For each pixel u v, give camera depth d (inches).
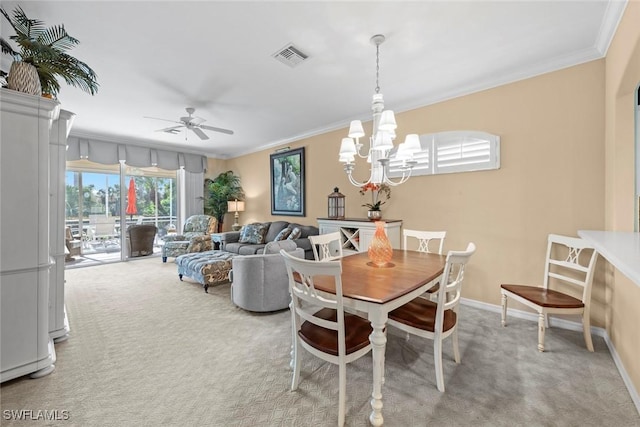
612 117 89.0
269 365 83.4
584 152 100.2
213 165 290.8
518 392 70.1
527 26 84.5
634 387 67.4
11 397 68.6
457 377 76.2
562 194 104.7
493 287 121.6
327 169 193.6
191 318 118.0
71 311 125.3
